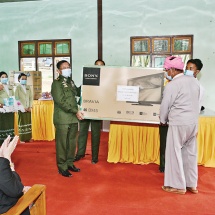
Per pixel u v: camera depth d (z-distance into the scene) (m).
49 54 6.22
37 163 3.83
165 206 2.53
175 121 2.68
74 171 3.46
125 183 3.09
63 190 2.89
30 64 6.35
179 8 5.53
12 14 6.27
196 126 2.71
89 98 3.42
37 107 5.10
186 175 2.83
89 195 2.77
